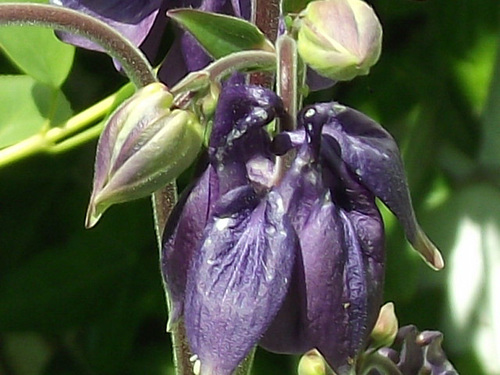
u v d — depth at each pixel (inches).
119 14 13.0
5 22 11.7
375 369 13.3
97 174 11.4
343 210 11.3
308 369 12.2
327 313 11.1
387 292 17.3
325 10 11.2
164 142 11.3
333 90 17.5
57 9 11.8
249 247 11.1
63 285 17.1
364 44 11.0
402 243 17.2
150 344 17.4
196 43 12.8
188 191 11.4
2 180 17.3
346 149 11.2
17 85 14.9
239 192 11.3
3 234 17.2
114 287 17.2
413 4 17.5
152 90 11.4
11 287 17.0
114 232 17.2
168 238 11.4
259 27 12.2
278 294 11.0
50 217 17.3
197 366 11.0
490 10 17.6
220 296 11.0
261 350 17.2
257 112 11.3
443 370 13.4
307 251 11.1
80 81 16.5
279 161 11.4
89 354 17.6
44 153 15.4
